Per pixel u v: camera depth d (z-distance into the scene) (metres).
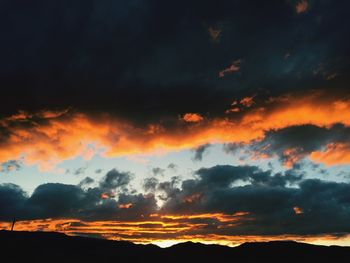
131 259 198.50
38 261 170.12
